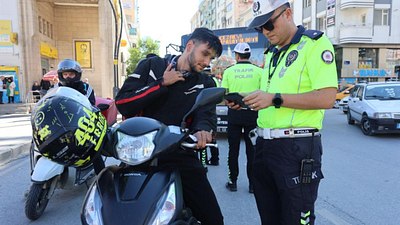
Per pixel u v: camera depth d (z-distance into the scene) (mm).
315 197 2332
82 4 25109
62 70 4398
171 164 2121
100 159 3066
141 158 1892
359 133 11164
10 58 21500
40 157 4176
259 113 2520
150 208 1779
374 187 5270
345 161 7059
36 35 22297
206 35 2262
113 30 23391
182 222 1901
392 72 31688
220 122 9453
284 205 2334
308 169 2254
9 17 21453
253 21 2311
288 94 2158
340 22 31219
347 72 31328
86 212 1861
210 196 2387
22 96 21578
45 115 1882
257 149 2566
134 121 1980
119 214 1742
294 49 2281
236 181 5223
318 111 2318
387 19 30938
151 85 2242
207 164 6668
